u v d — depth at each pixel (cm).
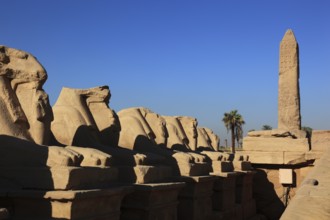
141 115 1197
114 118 982
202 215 1074
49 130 724
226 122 3997
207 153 1338
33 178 614
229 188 1292
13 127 667
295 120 1853
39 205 602
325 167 748
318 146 1555
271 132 1603
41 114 700
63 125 915
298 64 1916
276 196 1596
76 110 935
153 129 1263
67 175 598
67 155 626
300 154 1551
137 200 809
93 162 698
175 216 909
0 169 634
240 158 1501
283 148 1576
